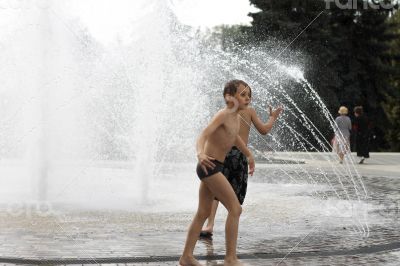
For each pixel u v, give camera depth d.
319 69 51.34
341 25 60.69
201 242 8.20
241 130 7.93
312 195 14.47
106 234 8.65
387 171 23.25
